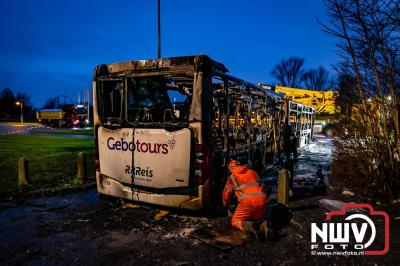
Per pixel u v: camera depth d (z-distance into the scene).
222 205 5.43
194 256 3.80
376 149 6.66
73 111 42.72
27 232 4.51
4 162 10.54
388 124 6.59
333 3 5.60
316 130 29.44
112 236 4.39
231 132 7.43
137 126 5.27
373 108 6.66
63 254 3.82
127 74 5.36
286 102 10.65
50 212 5.44
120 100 5.70
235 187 4.52
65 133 29.02
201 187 4.79
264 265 3.61
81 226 4.76
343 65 6.60
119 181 5.56
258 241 4.25
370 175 7.46
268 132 9.05
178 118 6.07
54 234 4.45
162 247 4.04
